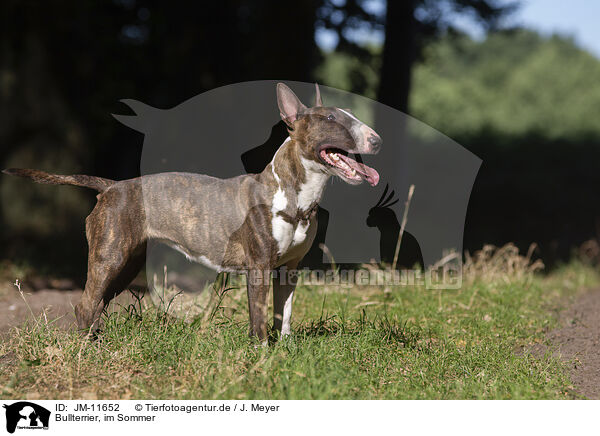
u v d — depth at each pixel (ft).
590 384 15.20
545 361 16.51
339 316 19.35
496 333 19.62
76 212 41.75
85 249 35.83
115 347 15.69
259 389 13.58
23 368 14.53
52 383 14.25
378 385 14.66
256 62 42.16
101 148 47.16
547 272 34.55
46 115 43.01
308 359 14.67
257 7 45.98
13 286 24.86
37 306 20.76
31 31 43.04
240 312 19.49
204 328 16.14
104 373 14.71
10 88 42.55
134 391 13.92
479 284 24.91
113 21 47.06
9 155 41.96
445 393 14.40
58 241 37.27
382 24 45.78
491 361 16.33
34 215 40.24
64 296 22.33
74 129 43.96
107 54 46.26
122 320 16.88
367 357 16.28
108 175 47.24
